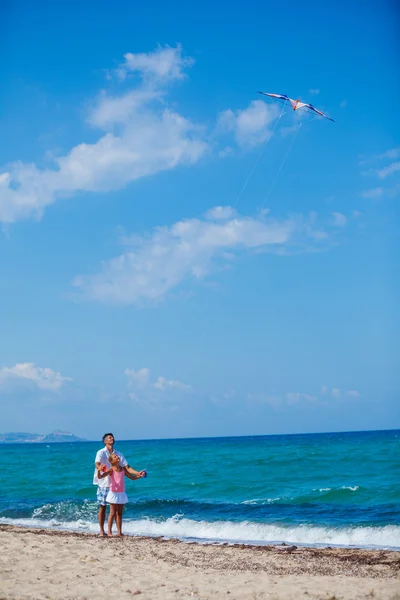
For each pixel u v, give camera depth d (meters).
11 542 11.41
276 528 15.38
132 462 43.44
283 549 11.97
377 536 14.28
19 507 20.61
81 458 59.81
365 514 17.33
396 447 56.19
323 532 14.81
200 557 10.40
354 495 20.77
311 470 31.50
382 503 19.17
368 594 7.41
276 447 71.06
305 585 7.97
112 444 12.66
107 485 12.61
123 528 16.23
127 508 19.45
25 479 31.75
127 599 7.16
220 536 15.09
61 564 9.28
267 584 8.01
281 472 30.89
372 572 9.19
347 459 38.62
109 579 8.27
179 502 20.28
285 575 8.82
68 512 18.91
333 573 9.08
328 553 11.41
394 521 16.02
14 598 7.15
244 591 7.59
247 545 12.58
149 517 17.75
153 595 7.37
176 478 29.23
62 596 7.29
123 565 9.30
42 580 8.15
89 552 10.41
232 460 42.38
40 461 54.38
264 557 10.62
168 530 15.87
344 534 14.55
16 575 8.45
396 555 11.03
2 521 17.83
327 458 40.41
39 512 19.03
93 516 18.17
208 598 7.23
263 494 22.48
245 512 18.33
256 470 32.62
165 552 10.76
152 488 25.30
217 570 9.14
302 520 16.64
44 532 13.69
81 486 27.27
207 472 32.38
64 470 38.91
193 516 17.80
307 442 93.50
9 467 44.75
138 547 11.20
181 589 7.70
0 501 22.88
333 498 20.44
